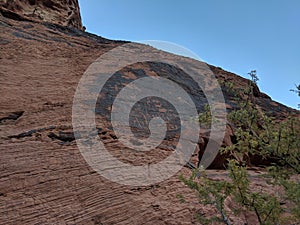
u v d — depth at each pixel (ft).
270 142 10.25
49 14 73.92
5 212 9.60
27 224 9.40
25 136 14.99
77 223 9.98
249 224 11.49
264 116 10.96
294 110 40.45
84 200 11.12
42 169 12.27
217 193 9.02
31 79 25.07
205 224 9.16
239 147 10.74
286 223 9.20
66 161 13.33
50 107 19.65
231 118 11.43
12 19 45.37
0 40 33.47
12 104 18.97
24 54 31.71
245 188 8.80
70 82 25.99
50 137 15.39
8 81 23.11
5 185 10.76
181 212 11.62
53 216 9.99
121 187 12.45
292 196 8.55
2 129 15.39
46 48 36.63
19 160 12.55
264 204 8.34
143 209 11.36
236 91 12.17
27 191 10.80
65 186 11.59
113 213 10.82
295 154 9.94
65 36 45.52
